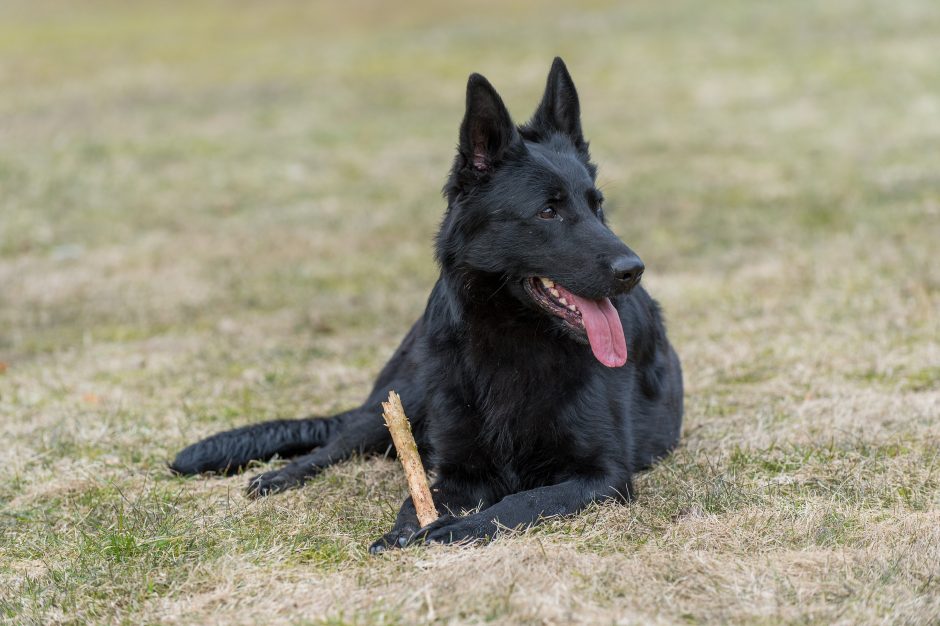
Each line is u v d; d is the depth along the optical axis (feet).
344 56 129.70
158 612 19.26
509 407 24.40
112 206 68.39
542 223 23.97
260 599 19.30
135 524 23.53
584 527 22.18
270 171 78.64
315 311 46.65
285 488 26.55
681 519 22.71
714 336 39.65
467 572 19.17
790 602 18.20
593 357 24.63
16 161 78.79
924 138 78.13
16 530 24.27
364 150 86.12
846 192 63.67
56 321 46.03
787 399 31.96
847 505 22.94
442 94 107.86
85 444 30.27
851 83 100.58
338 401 34.65
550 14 155.02
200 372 37.73
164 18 173.78
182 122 95.71
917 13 125.49
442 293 25.73
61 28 161.79
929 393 31.45
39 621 19.24
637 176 74.02
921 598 17.95
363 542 22.11
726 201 64.90
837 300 42.55
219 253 57.82
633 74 112.68
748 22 131.34
